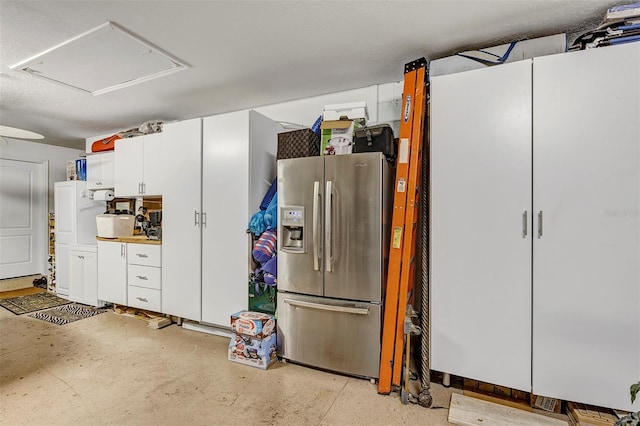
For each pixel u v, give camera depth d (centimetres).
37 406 198
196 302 317
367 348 229
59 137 509
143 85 302
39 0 179
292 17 198
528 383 194
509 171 198
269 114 358
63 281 444
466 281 209
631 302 174
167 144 336
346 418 189
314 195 242
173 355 271
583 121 182
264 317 261
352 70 273
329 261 238
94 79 288
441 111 215
